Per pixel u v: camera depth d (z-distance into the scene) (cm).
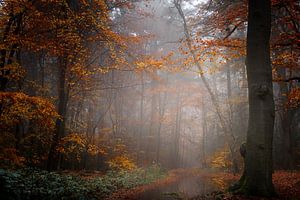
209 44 1388
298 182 1192
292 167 2338
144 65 1861
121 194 1345
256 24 949
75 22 1611
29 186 953
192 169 3198
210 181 1891
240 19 1387
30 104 1302
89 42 1973
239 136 2686
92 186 1293
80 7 1752
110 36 1722
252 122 915
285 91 2269
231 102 2470
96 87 2297
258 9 952
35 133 1878
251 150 902
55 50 1527
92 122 2730
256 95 916
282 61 1457
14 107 1266
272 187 878
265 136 895
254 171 887
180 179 2200
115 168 2264
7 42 1288
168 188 1625
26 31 1434
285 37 1362
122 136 3114
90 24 1669
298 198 860
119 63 1909
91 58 2162
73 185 1182
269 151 894
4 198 790
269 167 888
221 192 979
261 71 926
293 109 2364
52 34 1566
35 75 2489
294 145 2747
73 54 1664
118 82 3059
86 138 2153
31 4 1326
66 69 1695
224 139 3091
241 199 834
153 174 2339
